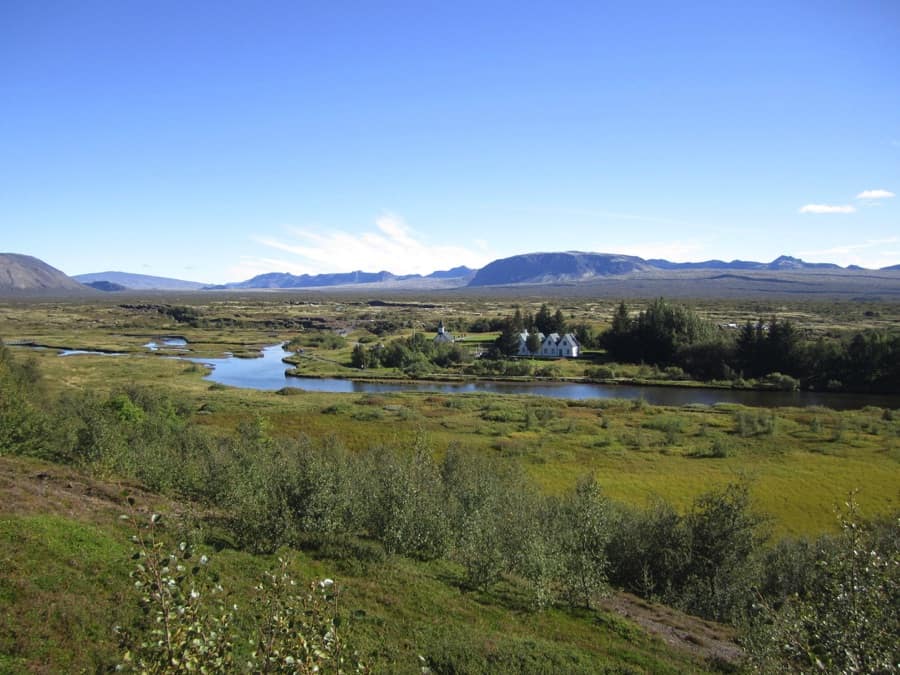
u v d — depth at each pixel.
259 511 24.98
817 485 55.47
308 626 8.21
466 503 34.72
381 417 83.19
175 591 7.82
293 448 45.31
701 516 32.56
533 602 25.03
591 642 21.88
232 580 20.03
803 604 12.70
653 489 53.59
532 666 18.56
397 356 148.25
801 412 91.38
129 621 15.85
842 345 128.88
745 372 133.00
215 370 140.75
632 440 72.06
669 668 20.27
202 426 71.75
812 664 11.24
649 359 153.25
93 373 114.56
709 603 29.62
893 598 11.33
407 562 26.91
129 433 47.75
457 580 26.11
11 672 12.91
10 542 18.14
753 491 53.47
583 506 30.02
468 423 81.50
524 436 74.00
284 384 124.31
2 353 77.44
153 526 8.55
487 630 21.17
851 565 11.83
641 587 31.80
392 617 20.77
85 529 20.67
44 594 16.05
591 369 138.12
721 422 83.50
